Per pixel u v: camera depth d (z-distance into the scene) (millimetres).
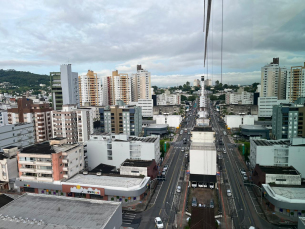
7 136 94688
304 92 97688
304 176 74500
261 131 128500
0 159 74875
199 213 53062
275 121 117062
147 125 159250
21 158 69250
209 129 92438
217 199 64625
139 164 75062
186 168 90250
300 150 73812
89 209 45094
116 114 126625
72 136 110250
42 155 67000
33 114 113438
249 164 87438
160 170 88938
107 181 66062
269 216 55750
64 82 157000
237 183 75500
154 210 60219
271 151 76000
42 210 45031
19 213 44250
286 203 52438
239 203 62406
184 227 52375
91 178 68688
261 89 158375
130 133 126812
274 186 60281
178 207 61406
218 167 88688
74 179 68125
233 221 53750
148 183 67125
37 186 67688
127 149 86062
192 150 73188
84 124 112250
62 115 109562
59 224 40188
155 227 52938
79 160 74562
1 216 42406
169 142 131500
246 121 153375
